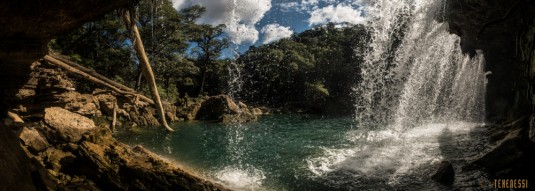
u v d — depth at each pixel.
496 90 16.55
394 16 21.30
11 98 5.98
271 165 12.20
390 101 26.17
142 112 23.16
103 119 19.89
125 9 6.29
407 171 10.20
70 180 7.12
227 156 13.85
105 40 32.41
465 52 17.84
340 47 42.94
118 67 33.72
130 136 17.77
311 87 38.75
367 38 38.56
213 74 52.12
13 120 8.12
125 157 8.12
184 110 28.44
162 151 14.53
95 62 31.70
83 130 10.51
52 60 12.30
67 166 7.78
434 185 8.76
